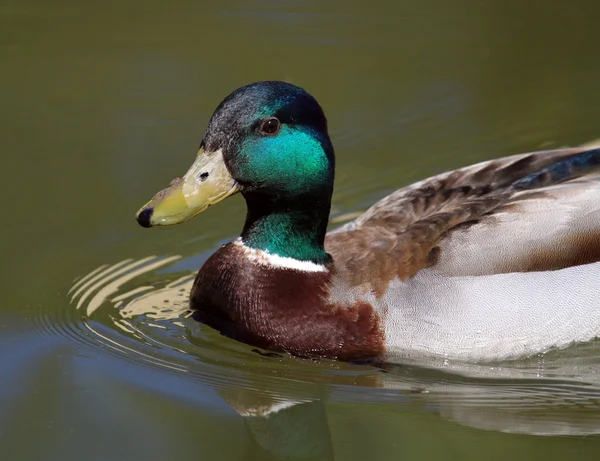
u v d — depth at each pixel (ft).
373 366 34.40
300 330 34.42
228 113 32.91
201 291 36.47
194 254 41.96
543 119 51.26
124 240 42.45
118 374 33.78
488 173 36.86
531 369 34.53
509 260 34.14
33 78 54.85
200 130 49.57
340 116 51.67
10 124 50.31
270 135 32.99
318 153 33.78
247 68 55.62
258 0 64.54
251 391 33.30
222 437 30.68
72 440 30.01
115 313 37.76
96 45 58.44
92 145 48.39
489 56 57.31
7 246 41.55
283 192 33.86
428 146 49.47
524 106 52.34
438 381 33.91
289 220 34.55
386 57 57.16
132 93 53.16
